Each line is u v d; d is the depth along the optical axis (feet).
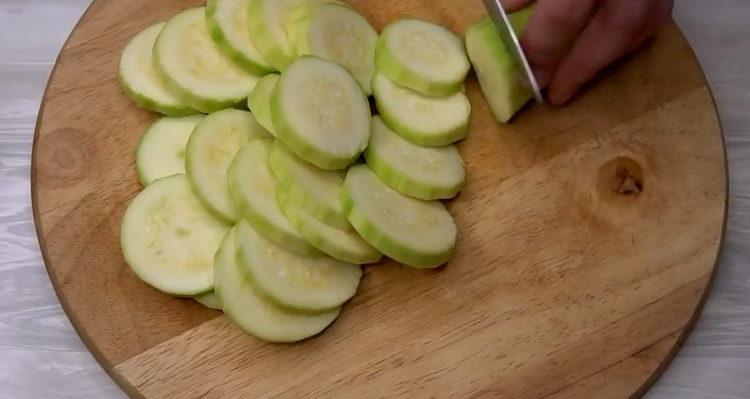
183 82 2.05
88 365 2.05
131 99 2.11
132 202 2.00
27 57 2.28
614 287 2.00
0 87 2.25
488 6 2.10
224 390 1.93
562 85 2.08
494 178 2.08
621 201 2.06
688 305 1.99
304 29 2.04
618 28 2.01
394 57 2.05
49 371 2.04
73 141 2.09
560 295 2.00
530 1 2.07
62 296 1.98
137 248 1.97
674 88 2.13
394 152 2.01
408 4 2.22
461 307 1.98
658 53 2.15
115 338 1.95
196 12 2.12
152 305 1.97
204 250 1.98
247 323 1.91
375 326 1.97
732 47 2.28
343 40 2.08
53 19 2.32
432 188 2.00
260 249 1.93
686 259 2.02
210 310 1.97
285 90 1.93
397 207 1.98
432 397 1.93
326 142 1.93
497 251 2.03
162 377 1.93
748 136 2.20
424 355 1.95
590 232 2.04
